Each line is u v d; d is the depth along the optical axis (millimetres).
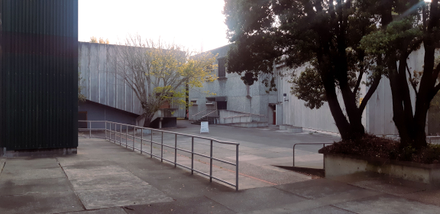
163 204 5898
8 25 10758
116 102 29359
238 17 9438
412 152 7699
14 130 10789
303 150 16609
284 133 24891
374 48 7105
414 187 7043
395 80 8078
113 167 9367
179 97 28594
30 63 11031
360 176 8289
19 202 5680
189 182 7770
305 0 8523
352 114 9500
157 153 13383
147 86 28938
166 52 26125
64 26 11523
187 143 19453
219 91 38031
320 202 6113
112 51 28766
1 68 10781
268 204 6023
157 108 25938
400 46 7367
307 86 11570
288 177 9523
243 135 23703
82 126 29891
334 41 10047
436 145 8141
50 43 11312
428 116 19500
